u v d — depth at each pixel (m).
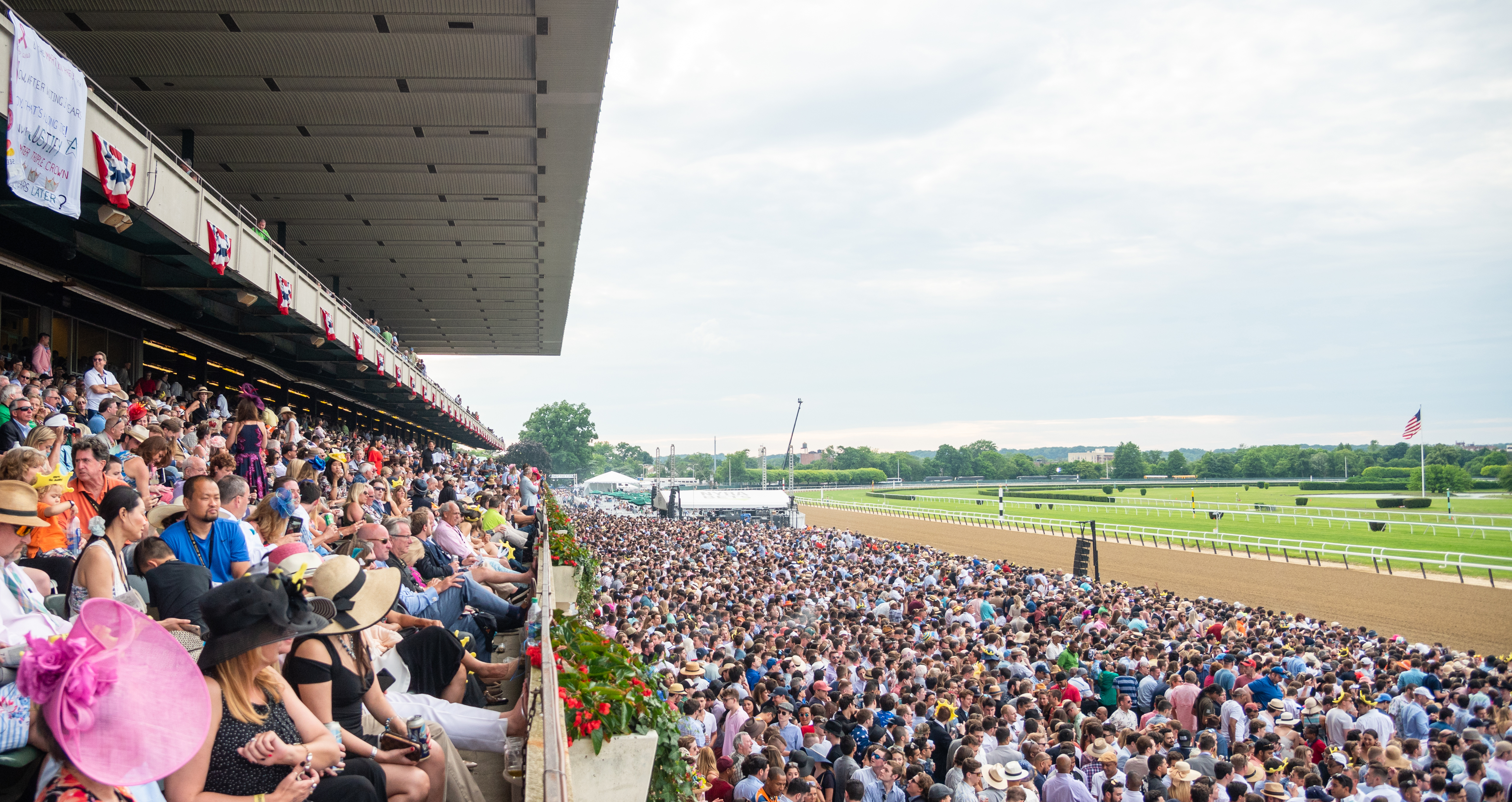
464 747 5.79
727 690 10.73
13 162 9.59
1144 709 14.73
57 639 2.79
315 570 4.35
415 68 24.83
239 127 28.62
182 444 12.62
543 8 21.69
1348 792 10.06
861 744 10.59
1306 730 13.05
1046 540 59.78
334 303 26.97
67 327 21.33
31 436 6.86
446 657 6.61
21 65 9.64
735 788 8.35
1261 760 11.12
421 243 42.00
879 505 106.81
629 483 134.38
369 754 4.24
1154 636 19.52
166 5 21.34
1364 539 53.56
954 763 9.62
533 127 28.98
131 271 19.92
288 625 3.37
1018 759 10.30
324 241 41.50
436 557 9.54
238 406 11.81
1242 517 77.50
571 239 41.78
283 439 17.19
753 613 19.09
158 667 2.92
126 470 7.77
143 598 5.09
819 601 23.38
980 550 54.25
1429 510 87.81
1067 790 9.52
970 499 119.81
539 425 189.38
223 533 6.02
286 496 7.24
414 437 69.94
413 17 22.17
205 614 3.34
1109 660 15.56
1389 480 140.50
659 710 5.80
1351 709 13.52
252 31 22.66
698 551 35.97
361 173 32.84
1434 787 10.23
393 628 6.75
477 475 45.03
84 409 13.26
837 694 11.72
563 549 13.16
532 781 4.30
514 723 5.83
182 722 2.92
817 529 60.34
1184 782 9.63
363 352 31.03
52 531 5.14
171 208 14.57
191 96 26.25
